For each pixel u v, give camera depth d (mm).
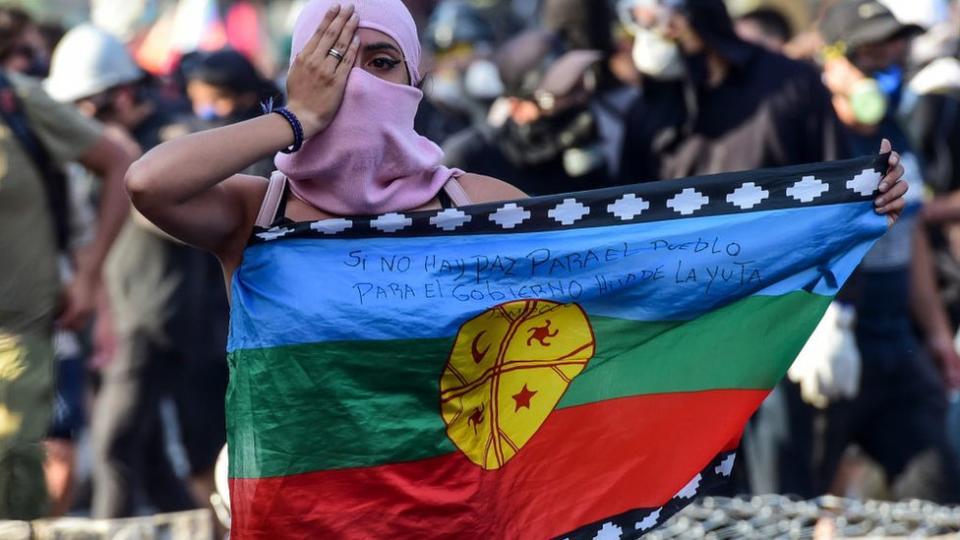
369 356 9562
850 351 16344
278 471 9523
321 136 9578
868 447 17062
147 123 20469
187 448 19609
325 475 9539
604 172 18500
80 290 16062
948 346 18219
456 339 9641
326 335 9516
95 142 15617
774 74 16328
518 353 9844
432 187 9961
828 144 16266
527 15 34844
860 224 10156
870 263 16922
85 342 21609
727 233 10078
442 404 9672
